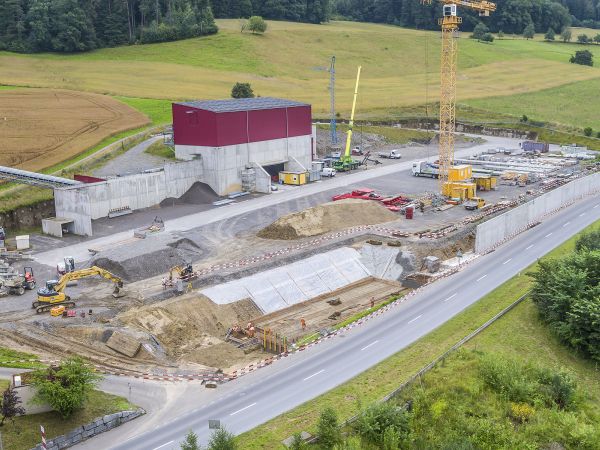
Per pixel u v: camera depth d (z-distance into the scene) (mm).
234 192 95125
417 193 96188
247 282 61000
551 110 166625
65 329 50844
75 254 68812
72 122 115312
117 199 82750
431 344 48938
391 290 65375
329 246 72000
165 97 142750
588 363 51219
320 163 107750
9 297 57656
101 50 185875
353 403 40188
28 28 177250
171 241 69500
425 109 162375
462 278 63812
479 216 83250
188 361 48094
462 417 40344
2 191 82188
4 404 35562
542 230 79938
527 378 45500
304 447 34875
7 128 108812
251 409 39750
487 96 176250
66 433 36188
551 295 53250
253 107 97250
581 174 107875
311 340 51594
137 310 54281
